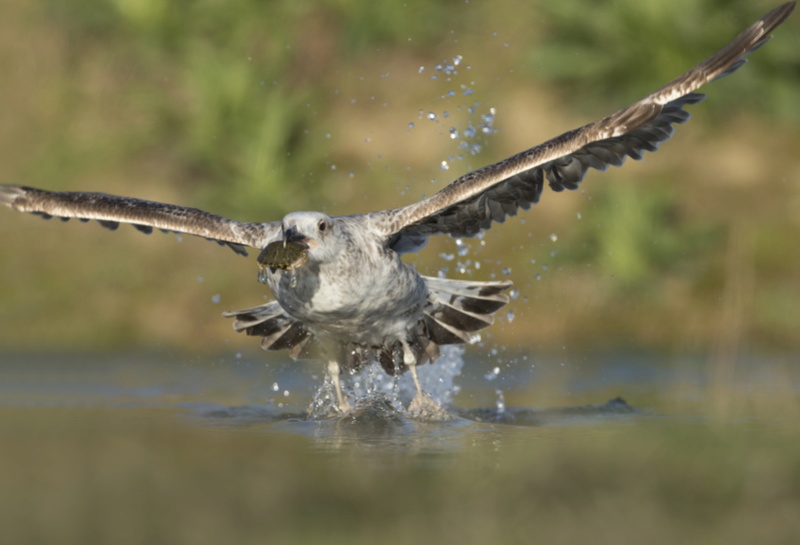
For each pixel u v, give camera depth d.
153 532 6.21
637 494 6.86
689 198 16.81
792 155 17.48
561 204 16.72
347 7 19.91
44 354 13.65
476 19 20.25
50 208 9.66
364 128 18.64
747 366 12.45
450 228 9.52
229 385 11.66
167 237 16.44
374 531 6.14
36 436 8.57
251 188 17.12
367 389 10.65
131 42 19.84
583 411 9.73
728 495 6.81
